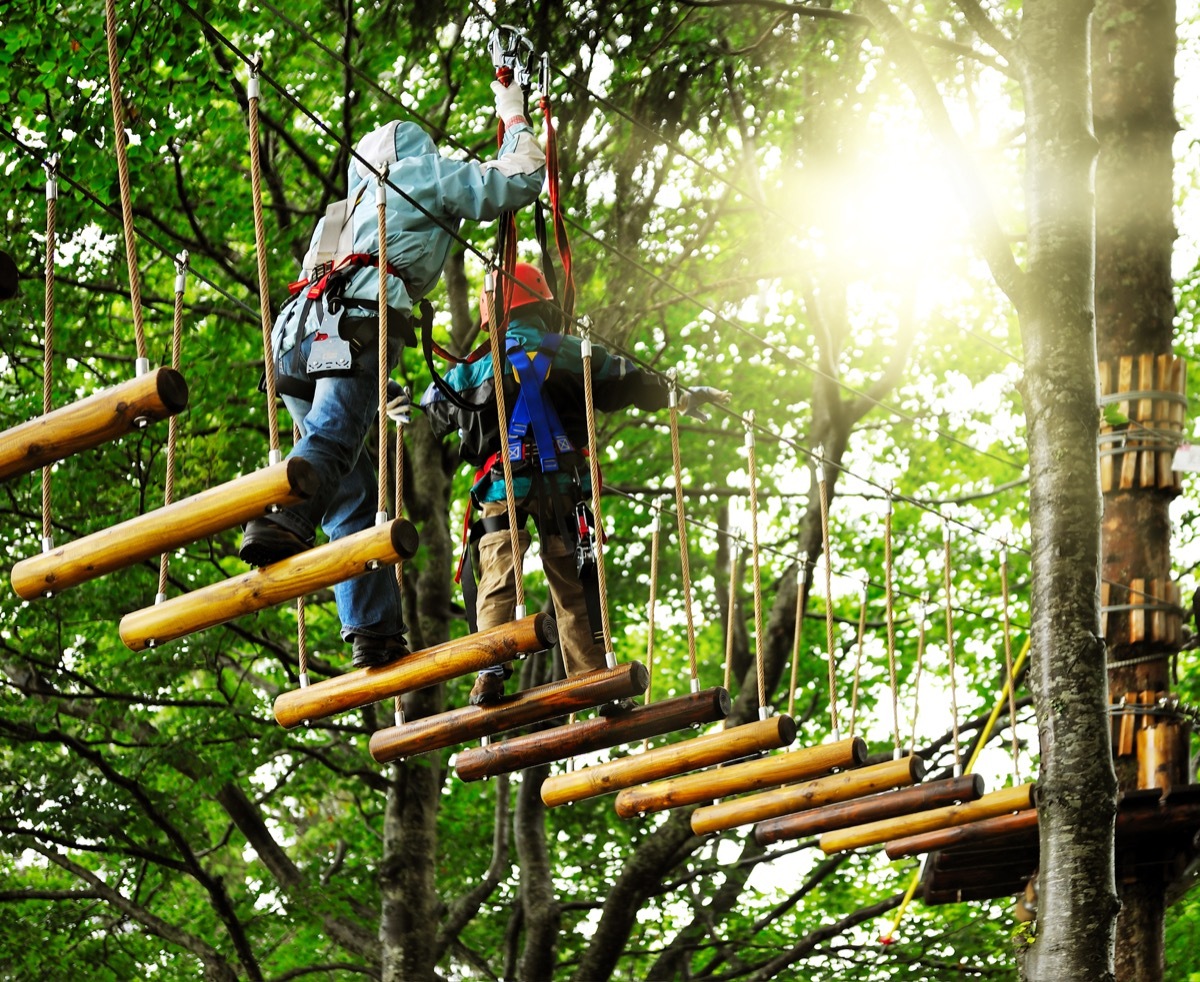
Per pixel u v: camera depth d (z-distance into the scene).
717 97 9.41
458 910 12.79
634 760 5.79
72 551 4.46
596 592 5.44
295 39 11.53
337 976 14.84
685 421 15.52
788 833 6.67
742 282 12.30
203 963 11.88
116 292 12.04
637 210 9.80
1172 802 7.38
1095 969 6.02
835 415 13.52
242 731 11.99
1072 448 6.59
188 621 4.69
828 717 16.48
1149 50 9.15
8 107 10.85
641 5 8.82
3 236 11.50
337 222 5.12
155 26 10.04
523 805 12.92
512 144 5.34
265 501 4.24
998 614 16.48
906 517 16.92
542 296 5.59
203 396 11.92
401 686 4.98
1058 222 6.85
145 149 10.51
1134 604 8.37
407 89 13.00
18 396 12.24
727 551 15.95
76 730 14.12
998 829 6.80
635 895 12.20
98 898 12.30
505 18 8.68
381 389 4.52
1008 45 7.18
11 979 12.02
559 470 5.44
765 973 12.30
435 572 12.43
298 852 16.62
